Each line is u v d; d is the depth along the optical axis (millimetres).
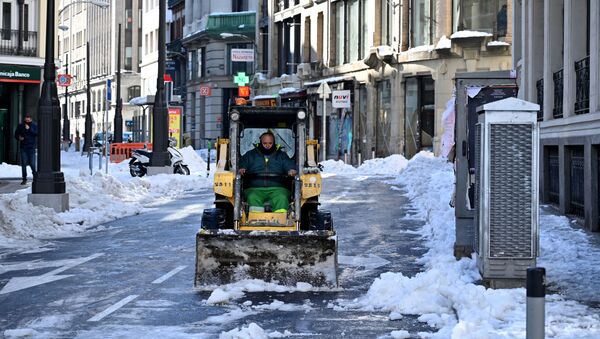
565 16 28547
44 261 20297
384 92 67125
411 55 62594
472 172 18422
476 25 60125
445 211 25391
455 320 13430
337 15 75125
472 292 14016
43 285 17109
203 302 15250
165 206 33969
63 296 15945
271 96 82312
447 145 20609
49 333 13023
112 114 161000
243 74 86000
